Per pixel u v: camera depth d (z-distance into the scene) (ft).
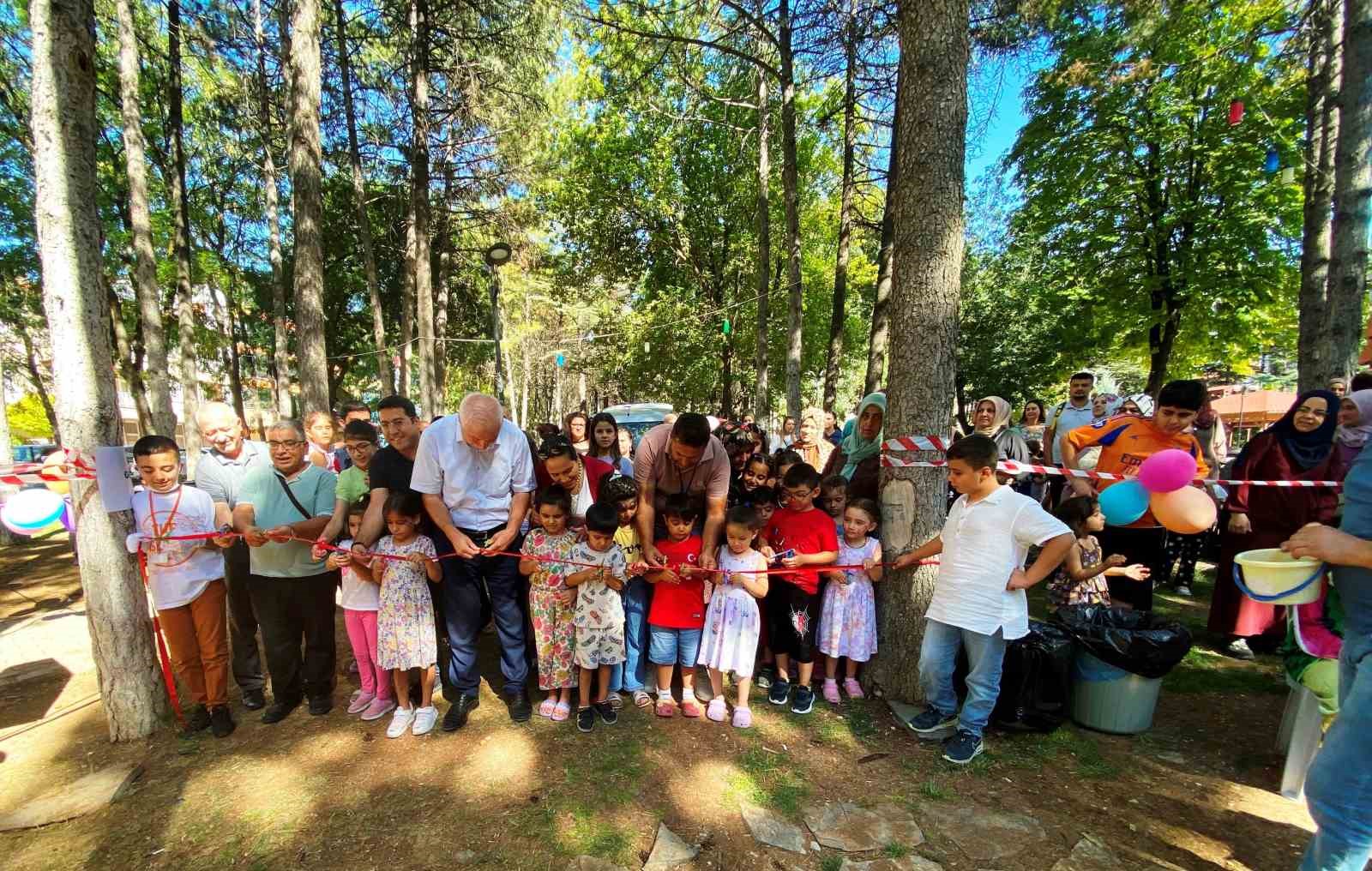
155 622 10.64
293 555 10.72
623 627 11.00
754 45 38.11
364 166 55.36
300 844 7.91
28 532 11.07
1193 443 12.66
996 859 7.68
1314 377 18.92
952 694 10.63
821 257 62.18
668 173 63.21
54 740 10.41
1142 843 7.97
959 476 9.96
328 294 65.82
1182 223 37.19
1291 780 8.82
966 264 69.67
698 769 9.56
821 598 11.99
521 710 11.05
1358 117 17.34
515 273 64.08
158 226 49.75
